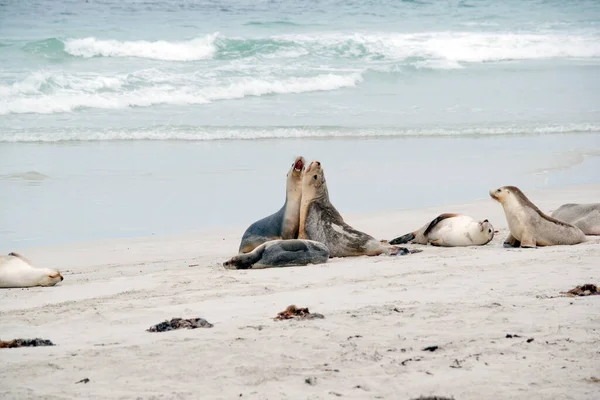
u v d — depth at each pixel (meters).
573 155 85.69
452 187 70.94
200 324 27.47
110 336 26.72
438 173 76.44
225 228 57.22
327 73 126.25
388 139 93.44
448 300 30.39
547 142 92.88
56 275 38.78
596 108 112.56
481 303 29.48
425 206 63.81
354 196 67.00
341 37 147.50
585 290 31.19
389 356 22.81
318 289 33.97
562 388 19.83
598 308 28.00
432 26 178.25
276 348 23.80
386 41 149.12
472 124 100.69
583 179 74.81
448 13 198.25
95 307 31.78
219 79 118.62
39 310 31.73
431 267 38.69
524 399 19.17
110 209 62.06
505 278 34.78
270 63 131.88
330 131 95.31
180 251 50.06
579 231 47.19
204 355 23.22
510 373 21.03
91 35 149.25
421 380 20.59
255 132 93.50
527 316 27.11
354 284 34.84
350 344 24.11
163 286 36.50
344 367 21.80
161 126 95.00
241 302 31.78
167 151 84.69
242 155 83.31
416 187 70.75
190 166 77.94
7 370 22.27
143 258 47.97
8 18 166.75
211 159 81.19
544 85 130.12
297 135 93.62
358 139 93.06
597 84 131.88
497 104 114.44
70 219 58.91
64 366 22.52
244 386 20.44
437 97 118.69
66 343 25.98
